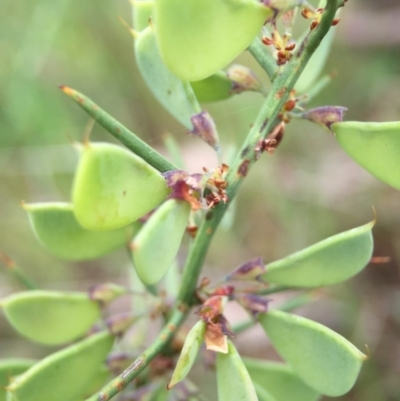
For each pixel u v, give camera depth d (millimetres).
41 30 155
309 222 155
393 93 176
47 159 154
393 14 184
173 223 59
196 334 61
